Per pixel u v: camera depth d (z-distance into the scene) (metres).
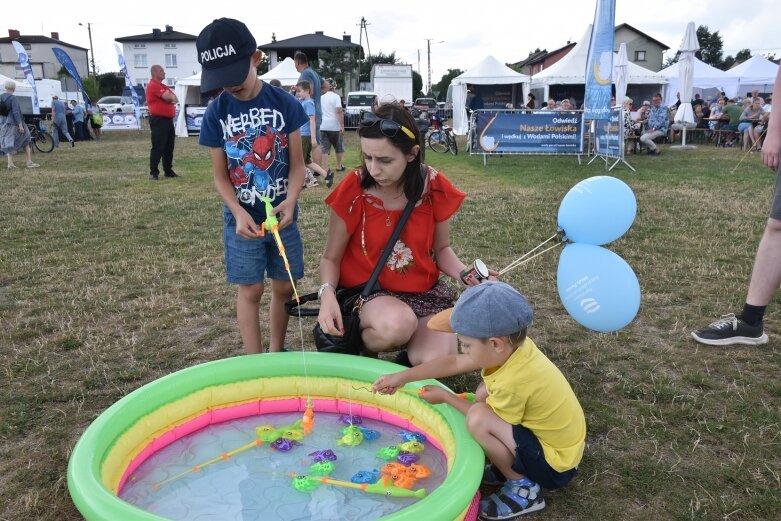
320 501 2.17
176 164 12.57
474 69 23.31
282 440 2.53
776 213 3.24
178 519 2.07
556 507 2.12
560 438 2.07
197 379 2.64
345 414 2.82
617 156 11.30
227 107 2.88
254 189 2.92
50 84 31.84
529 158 13.53
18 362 3.25
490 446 2.12
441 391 2.42
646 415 2.70
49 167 12.13
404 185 2.76
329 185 9.44
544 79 20.28
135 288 4.47
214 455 2.50
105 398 2.90
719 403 2.79
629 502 2.15
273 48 48.22
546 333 3.63
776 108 3.24
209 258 5.24
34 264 5.05
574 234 2.69
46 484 2.26
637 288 2.64
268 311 4.02
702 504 2.12
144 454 2.43
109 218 6.86
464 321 2.04
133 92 26.86
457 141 20.45
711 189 8.70
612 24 10.70
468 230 6.11
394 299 2.85
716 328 3.46
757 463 2.34
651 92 24.39
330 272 2.93
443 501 1.78
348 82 44.97
